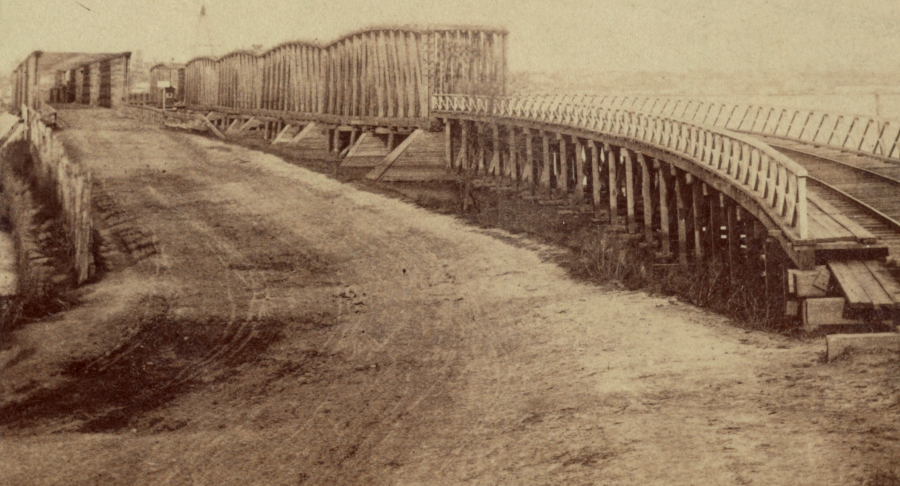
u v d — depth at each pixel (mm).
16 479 6711
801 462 5246
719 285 13008
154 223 19766
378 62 30359
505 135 26281
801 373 7391
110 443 7645
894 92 20031
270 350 11086
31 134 26188
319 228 19656
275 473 6719
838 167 16281
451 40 29047
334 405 8578
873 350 7555
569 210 20797
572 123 20750
